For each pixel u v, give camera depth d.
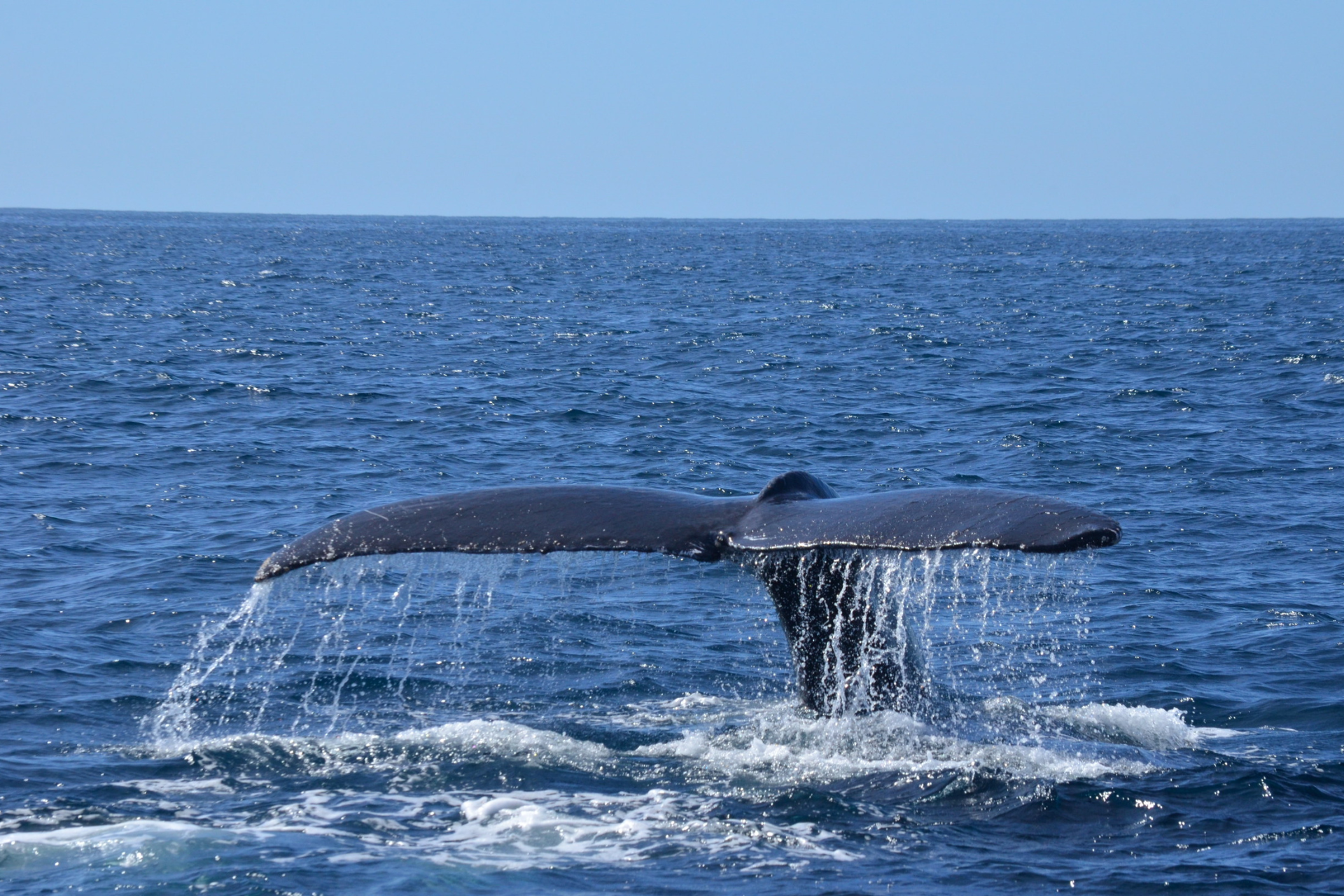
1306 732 35.78
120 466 76.25
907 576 30.53
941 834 27.30
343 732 35.03
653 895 24.59
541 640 44.91
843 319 179.88
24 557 56.12
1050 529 22.41
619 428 92.44
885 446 86.25
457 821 28.17
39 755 33.00
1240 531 62.41
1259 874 25.61
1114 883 25.27
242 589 51.69
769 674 41.38
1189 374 118.38
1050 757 31.09
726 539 25.47
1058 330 160.62
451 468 78.00
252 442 84.19
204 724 36.09
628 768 31.16
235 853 26.34
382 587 51.41
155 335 146.00
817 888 24.84
